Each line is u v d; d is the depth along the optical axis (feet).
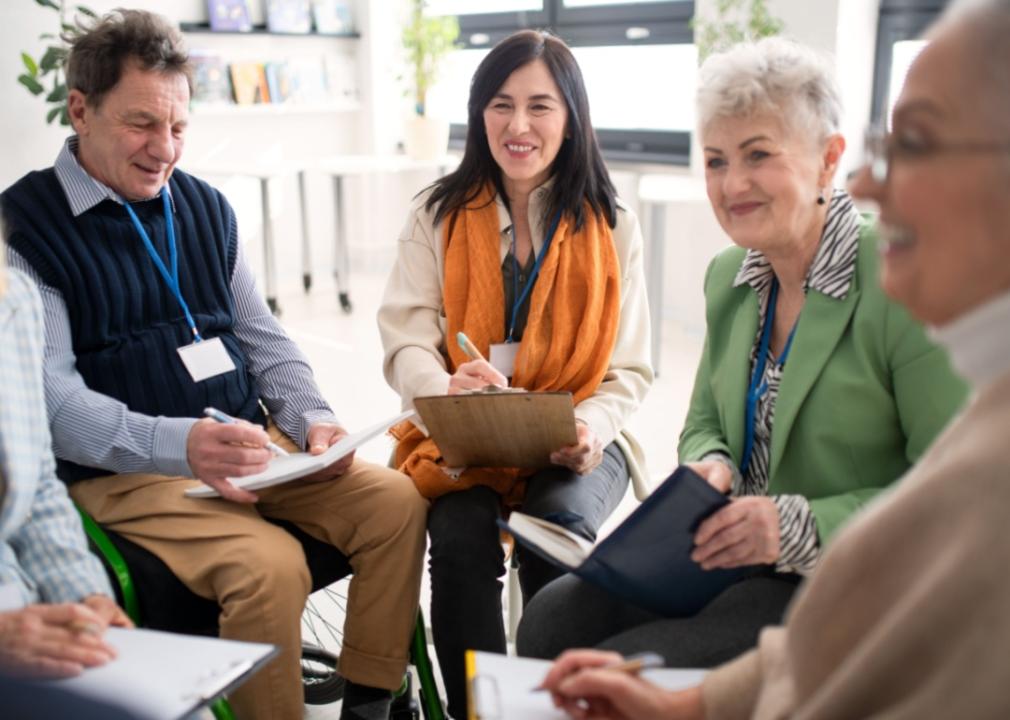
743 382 5.06
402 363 6.67
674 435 12.73
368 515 5.97
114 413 5.55
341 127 22.68
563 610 4.84
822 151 4.54
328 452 5.60
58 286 5.65
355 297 20.53
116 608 4.46
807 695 2.71
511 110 6.57
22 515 4.33
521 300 6.85
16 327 4.33
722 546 4.20
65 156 5.88
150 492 5.73
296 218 22.39
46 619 3.80
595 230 6.83
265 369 6.75
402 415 5.63
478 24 21.85
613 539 4.00
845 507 4.39
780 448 4.76
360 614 6.00
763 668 3.21
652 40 18.48
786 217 4.55
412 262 7.11
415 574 6.02
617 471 6.66
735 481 5.12
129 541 5.54
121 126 5.66
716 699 3.26
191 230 6.31
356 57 22.36
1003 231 2.27
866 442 4.59
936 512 2.31
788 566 4.37
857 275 4.57
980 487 2.22
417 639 6.22
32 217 5.66
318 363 15.78
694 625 4.44
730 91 4.46
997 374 2.35
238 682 3.58
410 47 19.76
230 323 6.53
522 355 6.63
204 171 18.44
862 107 14.92
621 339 7.00
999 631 2.16
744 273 5.11
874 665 2.40
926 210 2.35
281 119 21.56
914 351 4.34
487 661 3.72
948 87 2.28
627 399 6.75
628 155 19.27
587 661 3.43
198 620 5.54
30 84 15.48
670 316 18.29
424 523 6.07
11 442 4.14
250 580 5.25
